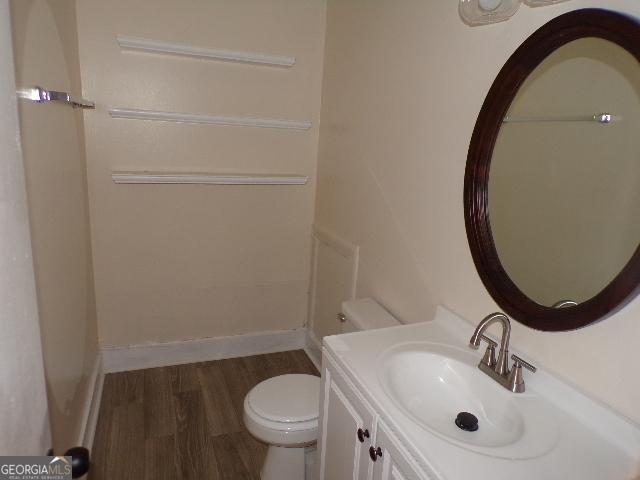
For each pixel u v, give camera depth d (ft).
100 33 7.04
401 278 5.82
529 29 3.71
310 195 9.00
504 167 3.98
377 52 6.30
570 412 3.34
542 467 2.79
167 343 8.66
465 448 2.93
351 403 3.92
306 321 9.57
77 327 5.95
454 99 4.67
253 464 6.31
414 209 5.48
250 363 9.02
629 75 2.92
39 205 4.03
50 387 4.29
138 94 7.44
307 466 5.85
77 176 6.32
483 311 4.33
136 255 8.05
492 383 3.74
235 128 8.15
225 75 7.86
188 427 7.00
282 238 9.01
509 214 3.93
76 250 6.04
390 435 3.27
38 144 4.06
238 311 9.05
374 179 6.47
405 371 4.10
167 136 7.76
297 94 8.38
